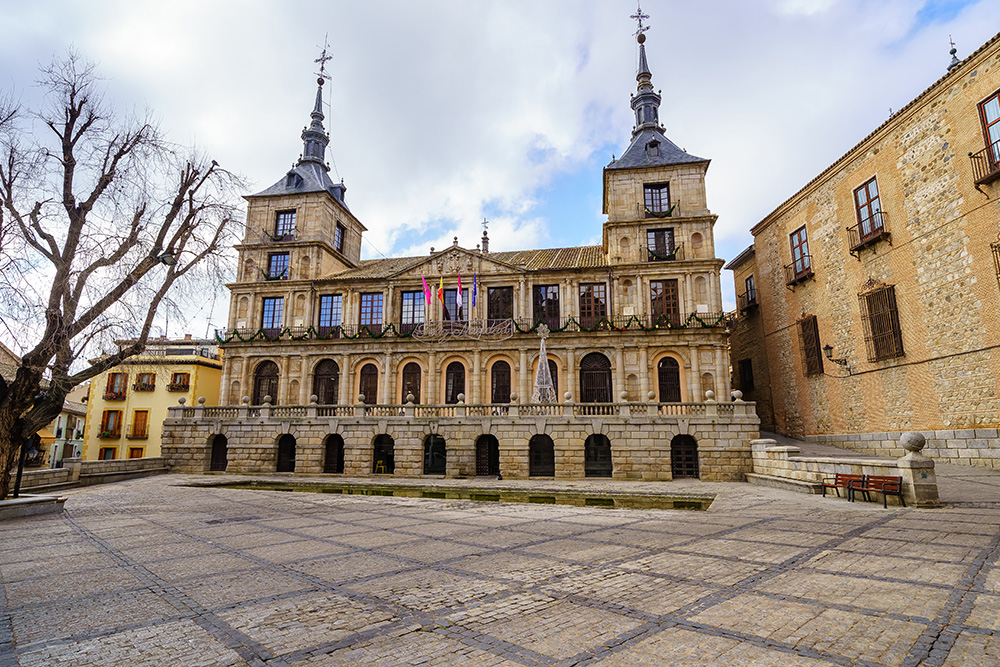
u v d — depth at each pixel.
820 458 19.66
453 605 6.67
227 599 6.94
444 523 13.67
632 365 36.47
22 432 15.77
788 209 35.53
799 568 8.35
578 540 11.09
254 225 45.22
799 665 4.82
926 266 24.59
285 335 41.19
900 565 8.35
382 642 5.45
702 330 35.62
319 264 43.53
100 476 27.83
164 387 47.28
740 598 6.86
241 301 43.44
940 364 23.80
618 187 40.00
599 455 30.11
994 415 21.33
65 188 16.53
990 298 21.56
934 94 24.12
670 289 37.75
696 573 8.16
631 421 28.83
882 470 16.17
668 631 5.73
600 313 38.66
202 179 18.64
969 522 11.92
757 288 39.69
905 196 25.80
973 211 22.33
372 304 42.31
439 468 32.41
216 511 16.28
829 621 5.95
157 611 6.46
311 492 23.16
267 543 10.90
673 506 18.77
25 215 15.59
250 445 33.38
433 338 38.59
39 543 11.01
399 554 9.73
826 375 31.45
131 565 8.93
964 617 5.98
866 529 11.58
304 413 33.56
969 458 22.12
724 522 13.35
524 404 30.81
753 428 27.72
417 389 39.25
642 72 45.91
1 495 15.23
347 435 32.34
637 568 8.53
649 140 41.50
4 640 5.49
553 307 39.62
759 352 39.75
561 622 6.05
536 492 22.70
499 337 38.06
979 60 21.98
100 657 5.05
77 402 56.88
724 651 5.16
